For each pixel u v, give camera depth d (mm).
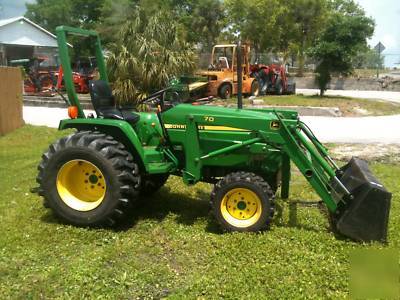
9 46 32094
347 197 4586
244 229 4668
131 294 3592
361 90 30750
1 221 5070
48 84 20781
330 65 19484
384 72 44531
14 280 3803
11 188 6410
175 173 5281
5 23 30828
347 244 4418
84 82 20953
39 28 32594
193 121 4965
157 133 5242
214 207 4773
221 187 4727
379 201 4414
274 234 4645
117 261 4117
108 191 4746
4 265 4031
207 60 23734
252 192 4652
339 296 3529
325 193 4703
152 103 6215
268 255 4164
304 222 5062
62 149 4875
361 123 13500
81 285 3699
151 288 3678
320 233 4688
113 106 5523
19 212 5344
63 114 15227
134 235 4707
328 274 3840
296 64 38875
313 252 4258
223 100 17938
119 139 5152
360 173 4750
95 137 4863
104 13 38625
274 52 31406
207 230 4852
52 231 4762
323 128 12367
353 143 10188
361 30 19078
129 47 14602
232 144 4906
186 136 5000
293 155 4762
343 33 18906
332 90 29797
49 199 4969
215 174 5227
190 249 4367
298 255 4160
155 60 14406
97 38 5512
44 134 10992
